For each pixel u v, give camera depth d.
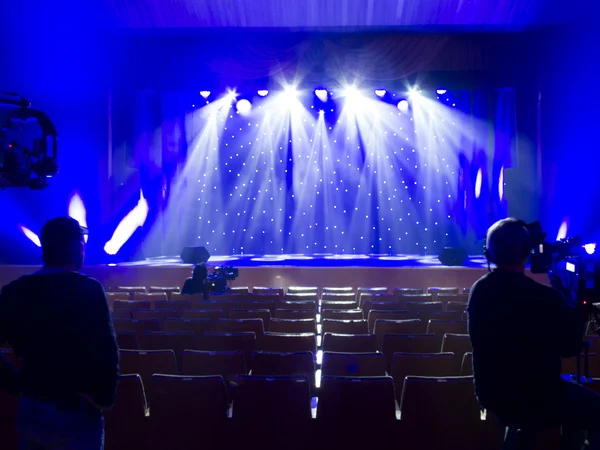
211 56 13.40
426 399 3.11
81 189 13.65
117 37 13.33
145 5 12.01
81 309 2.23
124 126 14.41
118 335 4.91
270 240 19.36
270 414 3.17
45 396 2.20
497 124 15.72
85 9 12.08
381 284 12.94
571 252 3.02
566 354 2.32
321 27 12.80
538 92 13.90
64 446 2.22
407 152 18.47
